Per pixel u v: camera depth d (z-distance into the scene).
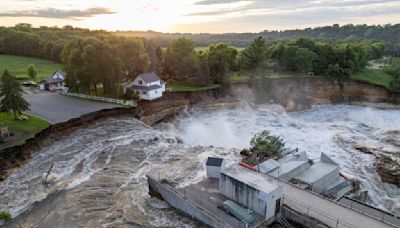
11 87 43.19
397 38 185.25
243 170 26.34
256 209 23.25
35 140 39.50
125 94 61.16
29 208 27.86
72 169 35.06
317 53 87.94
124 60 66.31
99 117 50.69
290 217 23.58
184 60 72.88
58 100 59.12
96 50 59.50
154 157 38.06
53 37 122.25
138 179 32.38
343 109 75.25
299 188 26.59
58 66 100.19
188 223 24.88
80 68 61.19
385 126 61.06
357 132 55.50
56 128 43.78
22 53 114.12
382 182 36.75
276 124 59.91
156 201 28.19
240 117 63.06
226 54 81.00
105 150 40.03
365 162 41.12
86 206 27.52
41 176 33.50
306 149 46.38
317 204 24.25
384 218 23.30
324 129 57.31
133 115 54.59
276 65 89.56
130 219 25.67
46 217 26.34
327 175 29.61
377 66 106.38
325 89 80.81
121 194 29.56
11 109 43.78
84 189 30.28
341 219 22.31
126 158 37.62
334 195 28.47
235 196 24.72
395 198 34.06
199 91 67.19
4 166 34.00
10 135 39.22
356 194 30.38
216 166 28.86
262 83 76.25
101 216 26.12
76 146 41.28
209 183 28.25
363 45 115.81
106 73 61.28
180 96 64.12
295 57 86.50
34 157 37.88
